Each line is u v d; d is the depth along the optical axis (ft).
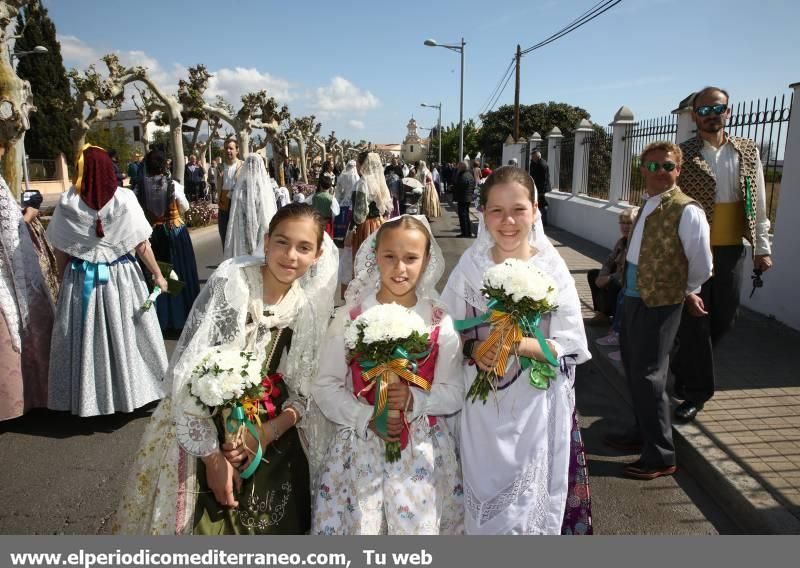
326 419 7.25
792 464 10.57
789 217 18.26
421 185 55.77
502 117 150.92
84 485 10.84
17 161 19.36
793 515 9.10
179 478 6.31
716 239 12.44
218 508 6.42
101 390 12.86
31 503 10.25
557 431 6.88
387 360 6.22
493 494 6.64
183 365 6.12
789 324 18.40
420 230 6.68
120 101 37.78
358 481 6.34
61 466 11.50
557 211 48.75
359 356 6.38
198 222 50.83
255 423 6.35
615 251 18.75
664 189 10.33
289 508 6.79
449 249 39.32
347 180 34.81
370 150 24.44
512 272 6.38
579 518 7.30
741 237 12.51
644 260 10.19
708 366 12.19
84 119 36.63
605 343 17.83
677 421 12.32
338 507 6.43
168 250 19.77
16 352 12.66
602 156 40.60
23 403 12.93
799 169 17.71
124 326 12.96
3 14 18.95
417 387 6.55
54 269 14.19
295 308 6.88
